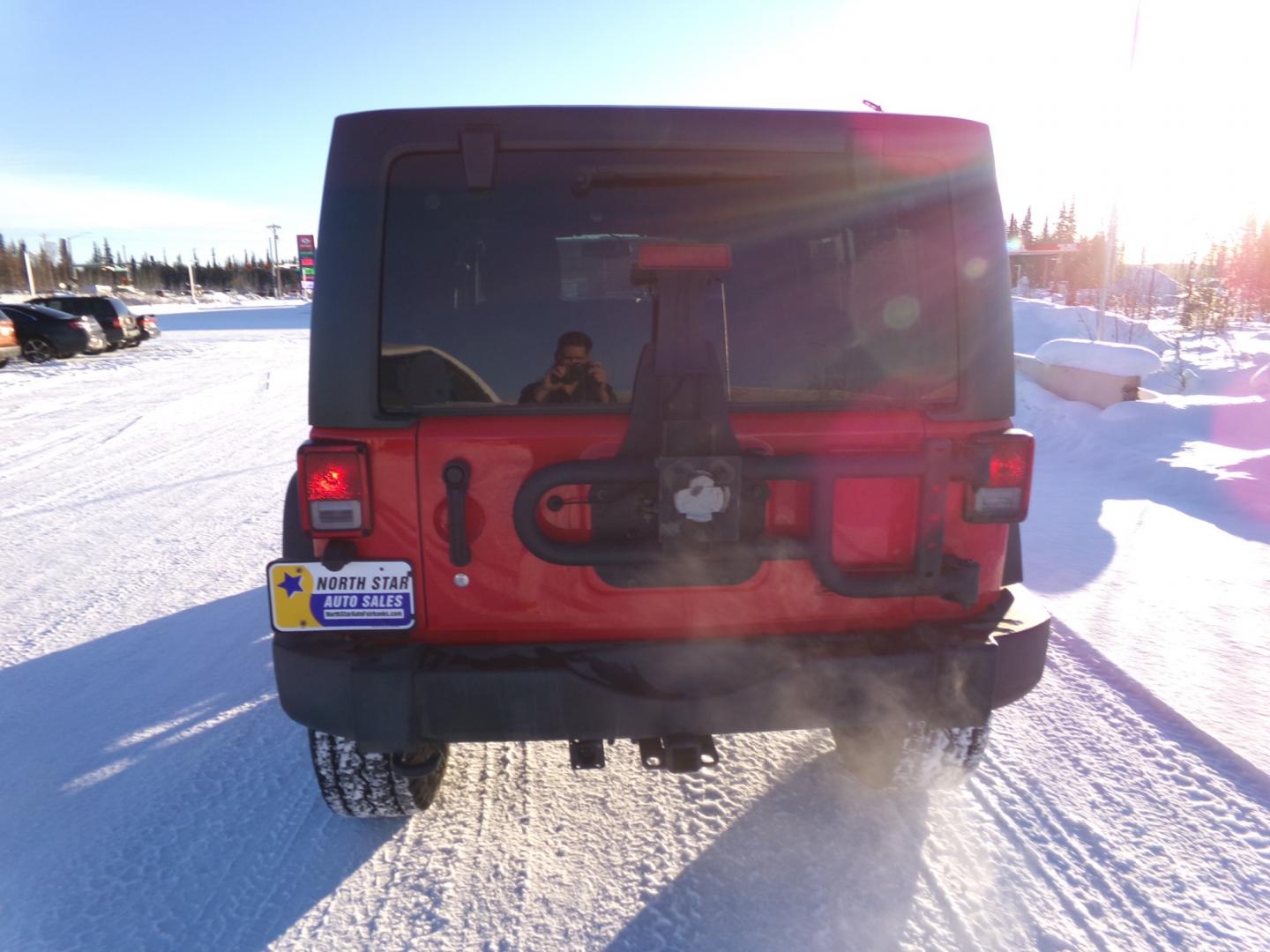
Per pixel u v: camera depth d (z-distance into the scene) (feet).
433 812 10.15
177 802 10.39
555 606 7.82
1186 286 68.18
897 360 7.89
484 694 7.53
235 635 15.57
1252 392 37.73
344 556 7.55
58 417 43.16
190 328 139.44
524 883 8.85
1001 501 7.93
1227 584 16.74
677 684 7.80
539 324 7.61
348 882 8.91
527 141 7.36
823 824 9.75
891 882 8.77
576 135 7.36
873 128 7.59
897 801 10.19
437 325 7.57
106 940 8.14
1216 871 8.90
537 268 7.60
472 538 7.65
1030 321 59.36
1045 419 31.81
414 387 7.60
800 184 7.68
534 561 7.70
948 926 8.12
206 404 48.24
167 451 33.99
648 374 7.28
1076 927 8.10
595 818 9.97
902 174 7.74
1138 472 25.49
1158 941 7.91
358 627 7.77
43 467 31.12
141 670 14.12
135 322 92.12
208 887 8.86
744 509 7.75
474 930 8.20
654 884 8.80
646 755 8.27
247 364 73.82
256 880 8.96
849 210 7.73
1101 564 17.97
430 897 8.66
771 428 7.70
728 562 7.66
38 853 9.43
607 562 7.41
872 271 7.80
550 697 7.57
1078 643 14.25
